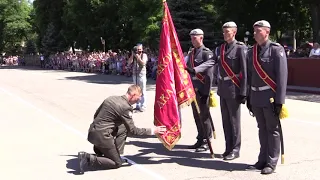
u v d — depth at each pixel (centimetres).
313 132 809
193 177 543
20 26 5878
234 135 623
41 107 1205
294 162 601
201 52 664
